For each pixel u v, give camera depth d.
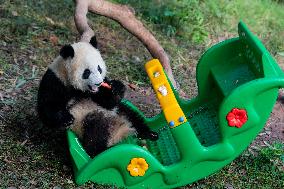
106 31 8.84
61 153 5.55
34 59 7.48
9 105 6.31
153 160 4.97
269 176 5.73
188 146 4.97
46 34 8.17
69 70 4.99
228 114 4.89
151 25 9.32
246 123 4.95
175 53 8.66
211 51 5.70
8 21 8.19
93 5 7.16
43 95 5.13
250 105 4.88
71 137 5.10
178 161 5.09
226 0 11.04
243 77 5.43
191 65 8.45
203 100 6.01
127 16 7.49
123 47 8.47
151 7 9.80
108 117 5.28
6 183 5.01
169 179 5.10
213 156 5.07
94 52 5.07
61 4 9.23
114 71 7.69
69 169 5.32
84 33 6.35
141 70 7.88
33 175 5.16
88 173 5.00
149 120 5.96
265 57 4.84
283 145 6.43
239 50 5.64
